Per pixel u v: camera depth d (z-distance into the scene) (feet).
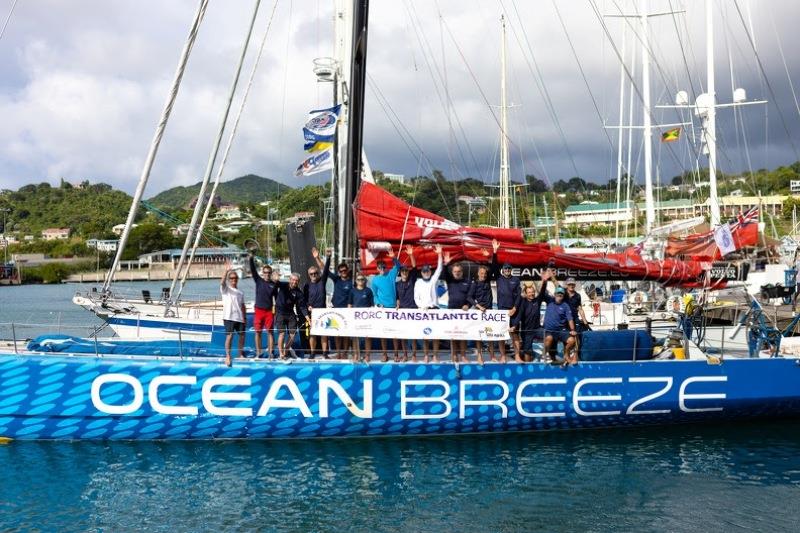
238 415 29.96
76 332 80.23
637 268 33.68
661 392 32.17
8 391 29.45
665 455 29.89
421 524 23.04
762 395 32.76
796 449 30.78
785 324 45.98
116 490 25.50
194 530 22.49
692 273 33.94
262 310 31.89
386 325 31.19
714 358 32.68
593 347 32.40
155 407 29.71
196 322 50.85
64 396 29.53
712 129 73.05
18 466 27.55
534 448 30.58
